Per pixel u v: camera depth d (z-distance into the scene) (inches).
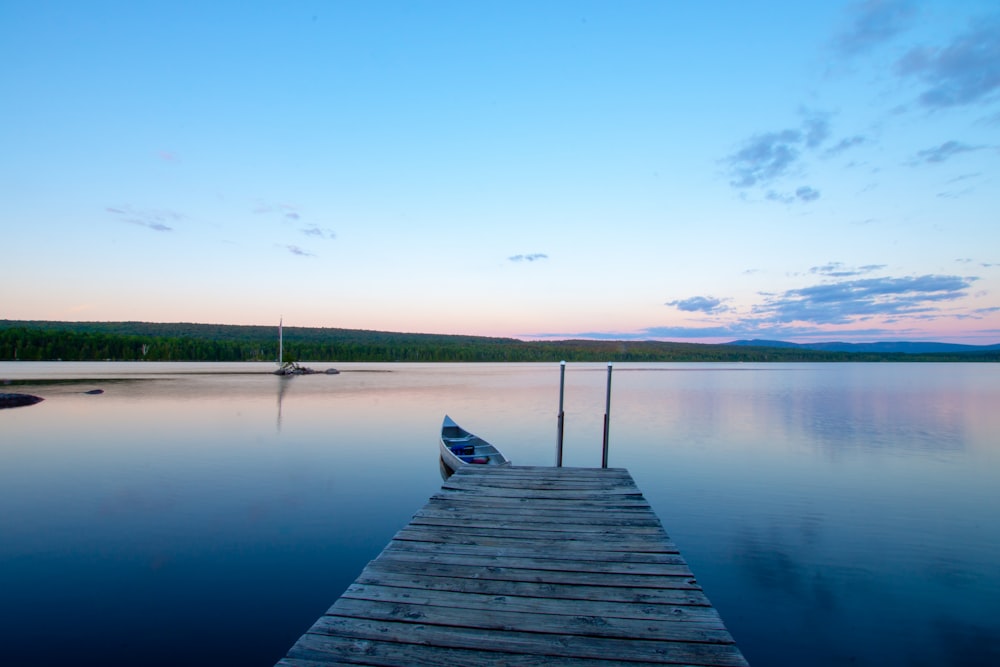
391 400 1229.7
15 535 341.4
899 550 339.9
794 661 224.7
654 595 177.0
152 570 290.5
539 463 582.2
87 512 390.3
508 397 1354.6
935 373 3499.0
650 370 3880.4
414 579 186.7
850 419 990.4
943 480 525.7
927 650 232.4
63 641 220.5
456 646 145.6
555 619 160.4
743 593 281.0
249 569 293.6
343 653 141.5
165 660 208.7
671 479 519.5
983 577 301.3
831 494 469.4
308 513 394.3
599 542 226.4
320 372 2353.6
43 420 847.7
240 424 831.7
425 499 433.7
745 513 413.4
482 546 220.4
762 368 4662.9
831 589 286.2
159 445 657.6
